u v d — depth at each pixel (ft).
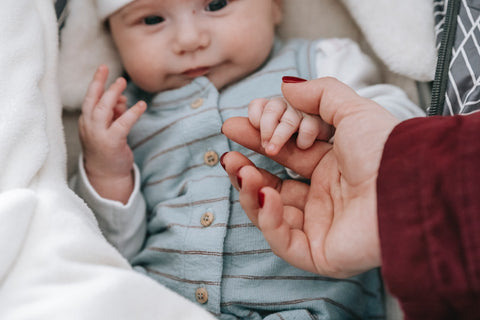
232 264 2.70
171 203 2.99
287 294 2.61
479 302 1.36
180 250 2.78
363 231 1.70
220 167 2.91
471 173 1.42
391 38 3.16
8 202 1.94
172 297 1.98
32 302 1.82
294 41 3.50
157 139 3.17
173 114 3.18
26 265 1.92
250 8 3.08
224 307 2.65
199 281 2.67
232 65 3.16
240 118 2.36
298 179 2.71
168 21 3.07
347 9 3.54
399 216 1.51
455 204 1.42
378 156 1.73
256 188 1.90
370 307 2.93
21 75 2.37
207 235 2.71
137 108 2.92
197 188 2.89
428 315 1.46
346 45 3.35
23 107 2.28
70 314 1.76
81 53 3.28
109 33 3.39
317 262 1.89
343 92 2.06
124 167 3.01
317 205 2.06
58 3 2.95
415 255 1.45
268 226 1.86
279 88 3.09
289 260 1.96
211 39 3.02
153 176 3.16
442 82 2.50
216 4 3.03
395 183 1.55
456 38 2.51
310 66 3.22
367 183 1.75
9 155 2.20
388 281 1.49
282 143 2.18
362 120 1.87
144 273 2.90
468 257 1.37
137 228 3.05
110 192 3.03
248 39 3.08
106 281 1.87
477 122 1.52
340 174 2.02
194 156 3.03
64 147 2.62
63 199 2.18
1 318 1.79
